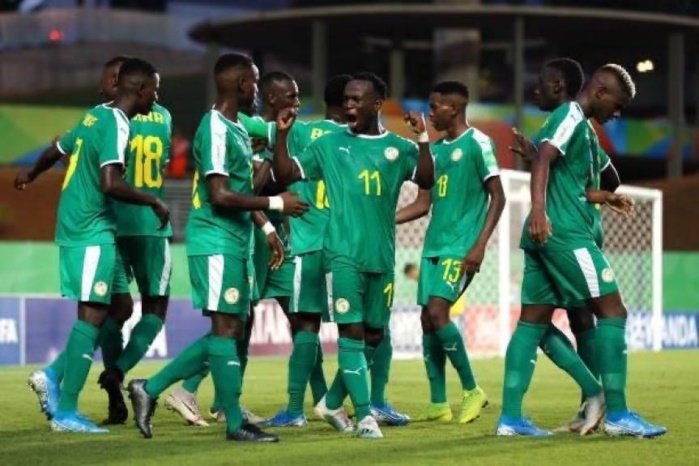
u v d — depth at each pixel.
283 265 32.72
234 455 25.14
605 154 30.84
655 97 124.69
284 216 32.88
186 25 134.88
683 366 54.88
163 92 123.94
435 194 32.59
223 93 27.59
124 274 32.06
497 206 31.59
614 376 27.80
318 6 136.12
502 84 134.50
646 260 70.94
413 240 63.69
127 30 131.75
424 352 32.84
